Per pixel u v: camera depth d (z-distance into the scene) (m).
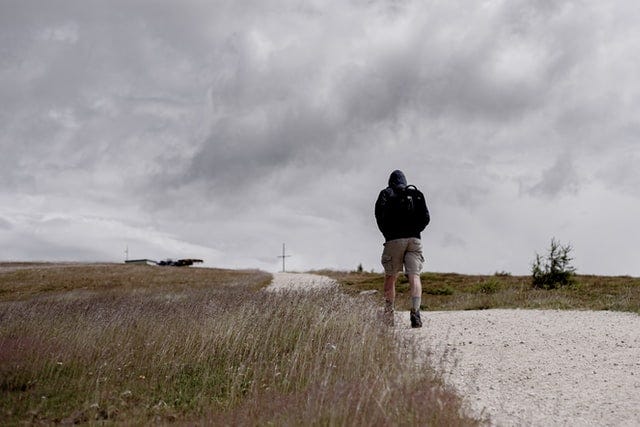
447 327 11.94
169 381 9.37
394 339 9.45
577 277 26.08
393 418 6.02
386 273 12.22
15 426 7.76
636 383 7.71
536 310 14.70
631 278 25.14
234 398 8.11
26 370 10.15
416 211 12.00
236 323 11.38
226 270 60.00
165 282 39.94
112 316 13.07
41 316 14.04
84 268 57.16
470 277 29.16
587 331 11.16
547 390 7.59
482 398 7.30
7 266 60.88
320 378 7.82
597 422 6.35
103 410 8.17
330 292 13.80
